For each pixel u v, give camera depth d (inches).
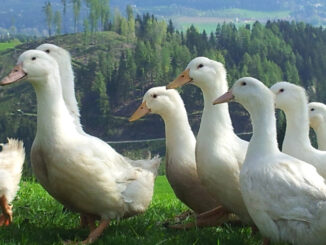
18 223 97.7
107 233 93.7
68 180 91.0
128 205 93.7
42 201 114.0
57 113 91.7
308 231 82.0
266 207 83.7
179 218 106.6
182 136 104.5
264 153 86.7
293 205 82.4
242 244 90.7
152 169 97.0
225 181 95.6
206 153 96.6
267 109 87.7
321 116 117.6
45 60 91.7
